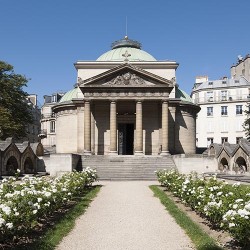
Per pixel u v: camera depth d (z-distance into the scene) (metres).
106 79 51.38
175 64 59.97
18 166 41.22
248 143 43.00
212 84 95.44
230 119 91.50
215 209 12.90
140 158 47.00
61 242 12.06
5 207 10.88
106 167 43.75
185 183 19.41
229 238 12.23
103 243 12.09
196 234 12.74
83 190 26.75
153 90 51.12
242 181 33.00
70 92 63.53
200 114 94.69
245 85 90.94
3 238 10.62
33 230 13.15
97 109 55.41
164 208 19.38
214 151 50.19
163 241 12.34
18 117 61.00
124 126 56.44
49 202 14.42
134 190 28.45
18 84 60.38
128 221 15.83
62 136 60.12
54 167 44.06
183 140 58.22
